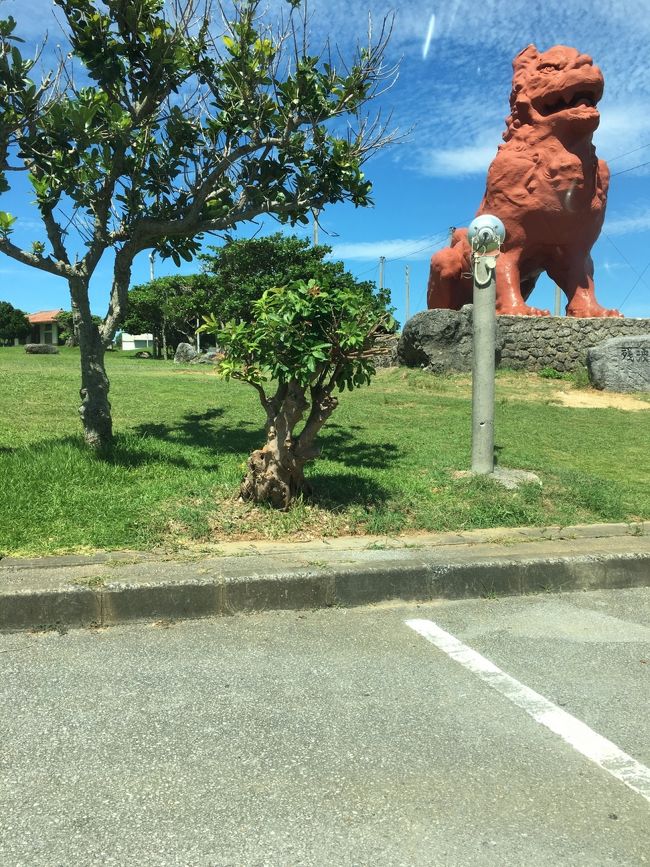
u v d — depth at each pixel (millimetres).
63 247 7332
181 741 2980
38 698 3336
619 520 6484
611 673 3762
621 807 2598
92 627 4258
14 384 12148
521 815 2533
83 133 6363
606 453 9586
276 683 3547
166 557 4930
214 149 7660
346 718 3207
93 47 6668
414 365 17797
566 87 16938
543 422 11703
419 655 3945
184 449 8062
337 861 2283
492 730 3131
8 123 6445
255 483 5977
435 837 2404
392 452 8742
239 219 7770
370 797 2621
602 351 15438
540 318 17219
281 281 24484
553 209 17359
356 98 7438
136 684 3500
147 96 7258
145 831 2410
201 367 20812
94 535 5191
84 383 7492
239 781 2705
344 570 4750
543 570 5160
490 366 7434
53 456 6812
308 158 7738
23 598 4180
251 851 2322
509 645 4129
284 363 5574
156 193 7777
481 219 7344
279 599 4602
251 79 7211
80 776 2719
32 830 2406
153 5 6809
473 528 6070
